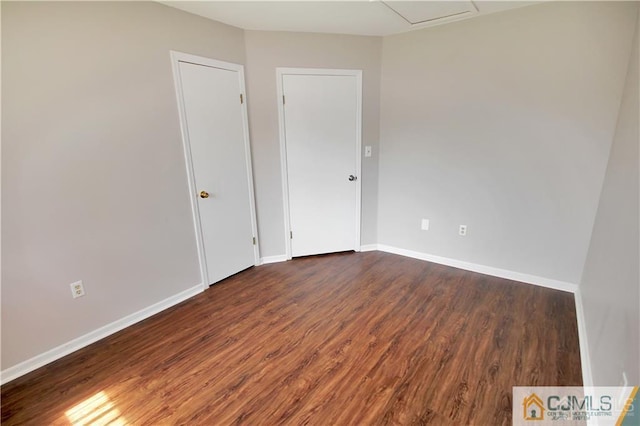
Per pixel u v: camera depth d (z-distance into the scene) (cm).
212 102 274
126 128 220
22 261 183
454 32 281
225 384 179
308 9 246
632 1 212
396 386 174
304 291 284
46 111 183
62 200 195
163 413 161
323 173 342
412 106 319
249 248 330
